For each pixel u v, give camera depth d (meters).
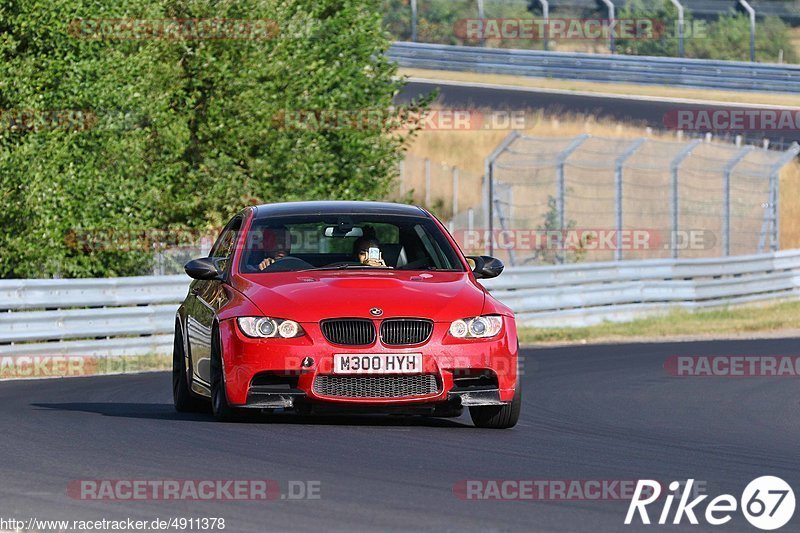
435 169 117.19
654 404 35.69
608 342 61.34
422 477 20.88
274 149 67.62
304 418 28.89
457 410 26.80
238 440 24.83
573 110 126.75
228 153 67.12
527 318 68.31
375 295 26.61
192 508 18.12
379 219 30.16
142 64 59.97
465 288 27.67
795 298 85.06
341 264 29.08
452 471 21.58
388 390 25.95
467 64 145.50
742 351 53.91
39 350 48.81
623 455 24.33
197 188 66.00
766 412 34.16
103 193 57.69
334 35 73.25
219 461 22.20
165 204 63.44
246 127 65.94
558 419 31.17
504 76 144.88
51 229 55.56
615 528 17.23
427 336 26.11
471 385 26.50
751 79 134.75
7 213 54.84
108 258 59.44
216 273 29.02
